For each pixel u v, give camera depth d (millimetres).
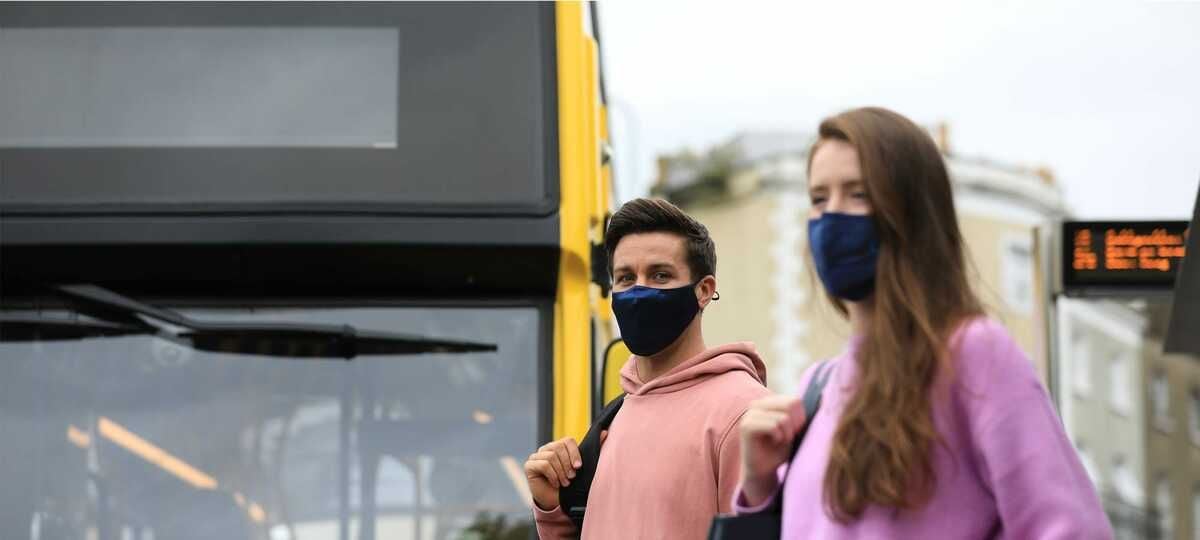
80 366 9438
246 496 9250
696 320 7484
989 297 4941
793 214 81812
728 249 82250
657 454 7043
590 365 9500
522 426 9383
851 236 4816
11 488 9266
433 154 9633
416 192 9547
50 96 9719
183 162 9602
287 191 9539
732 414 7000
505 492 9289
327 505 9258
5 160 9586
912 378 4668
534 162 9633
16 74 9750
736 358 7285
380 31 9883
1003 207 82875
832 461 4711
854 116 4918
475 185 9578
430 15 9922
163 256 9461
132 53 9812
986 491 4680
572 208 9555
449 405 9406
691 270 7398
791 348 79688
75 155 9609
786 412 4977
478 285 9555
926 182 4828
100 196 9523
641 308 7312
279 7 9922
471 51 9844
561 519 7363
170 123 9680
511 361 9477
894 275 4758
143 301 9555
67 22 9859
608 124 11883
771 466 5051
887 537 4656
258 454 9320
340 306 9570
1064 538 4535
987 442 4617
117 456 9297
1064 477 4602
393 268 9500
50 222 9469
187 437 9336
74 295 9508
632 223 7441
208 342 9469
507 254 9469
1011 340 4738
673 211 7430
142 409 9383
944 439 4648
